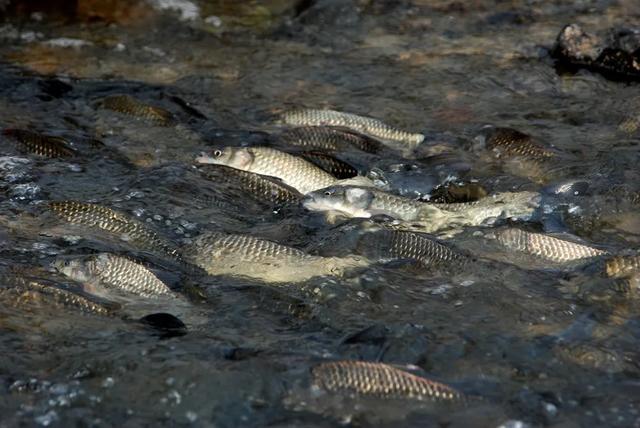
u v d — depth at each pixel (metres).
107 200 14.96
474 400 10.17
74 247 13.30
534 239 13.34
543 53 22.11
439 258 13.02
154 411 10.10
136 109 18.27
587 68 21.28
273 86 20.38
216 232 13.58
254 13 24.27
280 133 17.67
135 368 10.68
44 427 9.88
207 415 10.04
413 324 11.55
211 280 12.58
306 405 10.08
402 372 10.21
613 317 11.81
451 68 21.39
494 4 25.17
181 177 15.54
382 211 14.38
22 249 13.20
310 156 16.17
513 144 16.84
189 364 10.73
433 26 23.91
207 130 17.97
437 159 16.56
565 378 10.65
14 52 21.55
